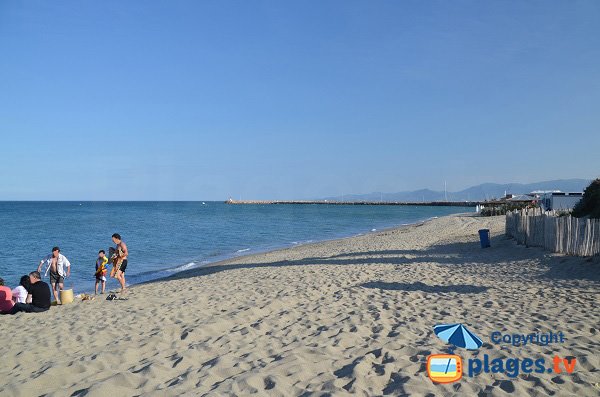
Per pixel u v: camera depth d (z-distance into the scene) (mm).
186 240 32344
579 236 11961
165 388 4445
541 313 7113
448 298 8633
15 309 9188
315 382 4508
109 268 18250
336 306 8195
